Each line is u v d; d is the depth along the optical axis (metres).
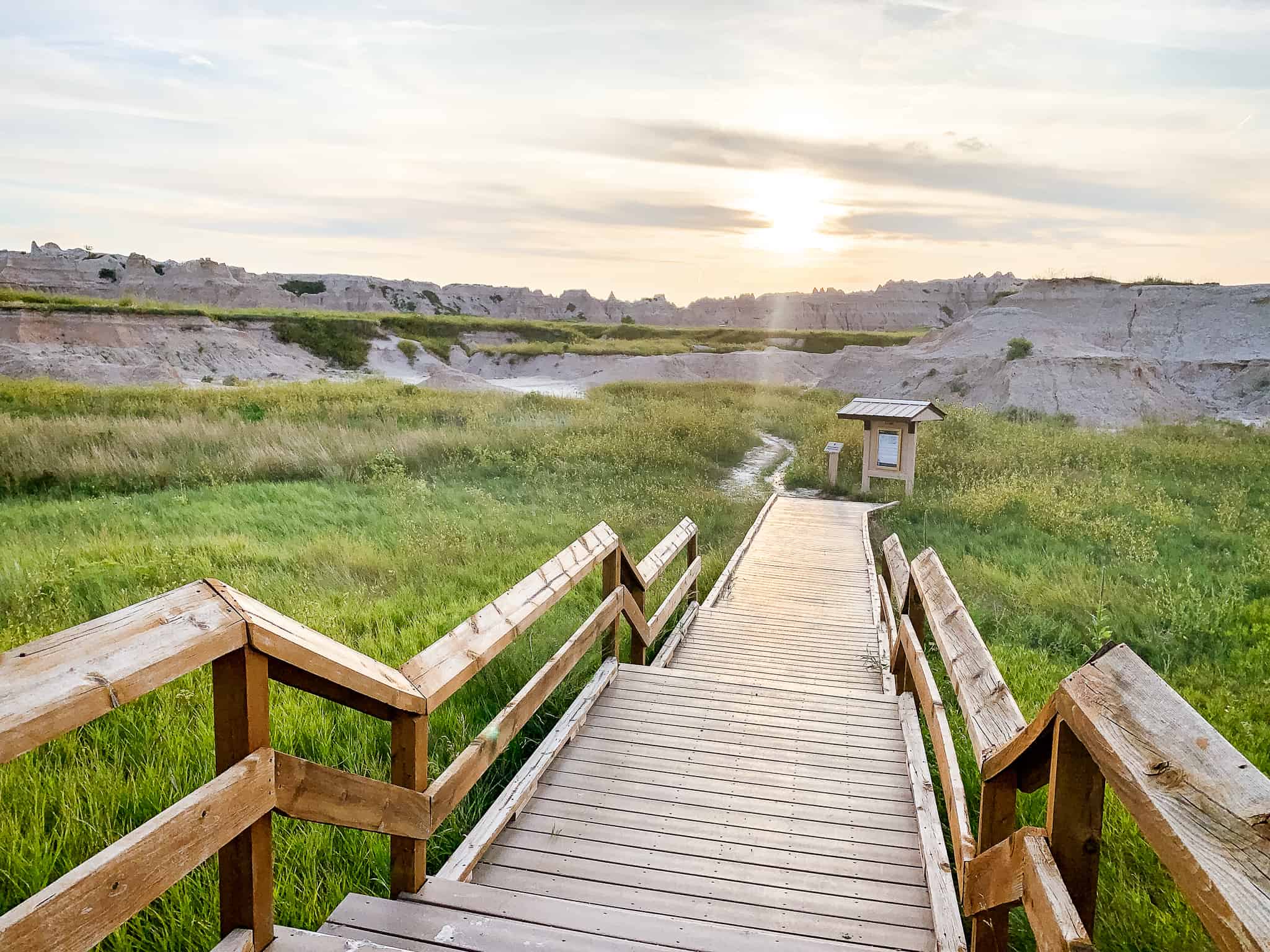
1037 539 12.78
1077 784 1.95
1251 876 1.19
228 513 11.89
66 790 4.05
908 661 5.31
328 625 6.95
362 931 2.67
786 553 12.36
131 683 1.65
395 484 14.54
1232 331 54.31
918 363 47.06
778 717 5.31
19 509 12.03
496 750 3.68
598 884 3.46
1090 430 29.92
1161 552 12.10
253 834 2.13
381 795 2.69
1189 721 1.51
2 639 6.38
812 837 3.89
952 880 3.41
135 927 3.11
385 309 118.81
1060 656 7.90
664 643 7.94
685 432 23.19
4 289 55.28
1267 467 19.88
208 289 104.44
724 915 3.26
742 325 176.12
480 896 3.01
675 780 4.43
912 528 13.86
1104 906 3.72
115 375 41.72
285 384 36.16
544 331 76.62
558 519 12.48
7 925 1.36
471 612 7.54
